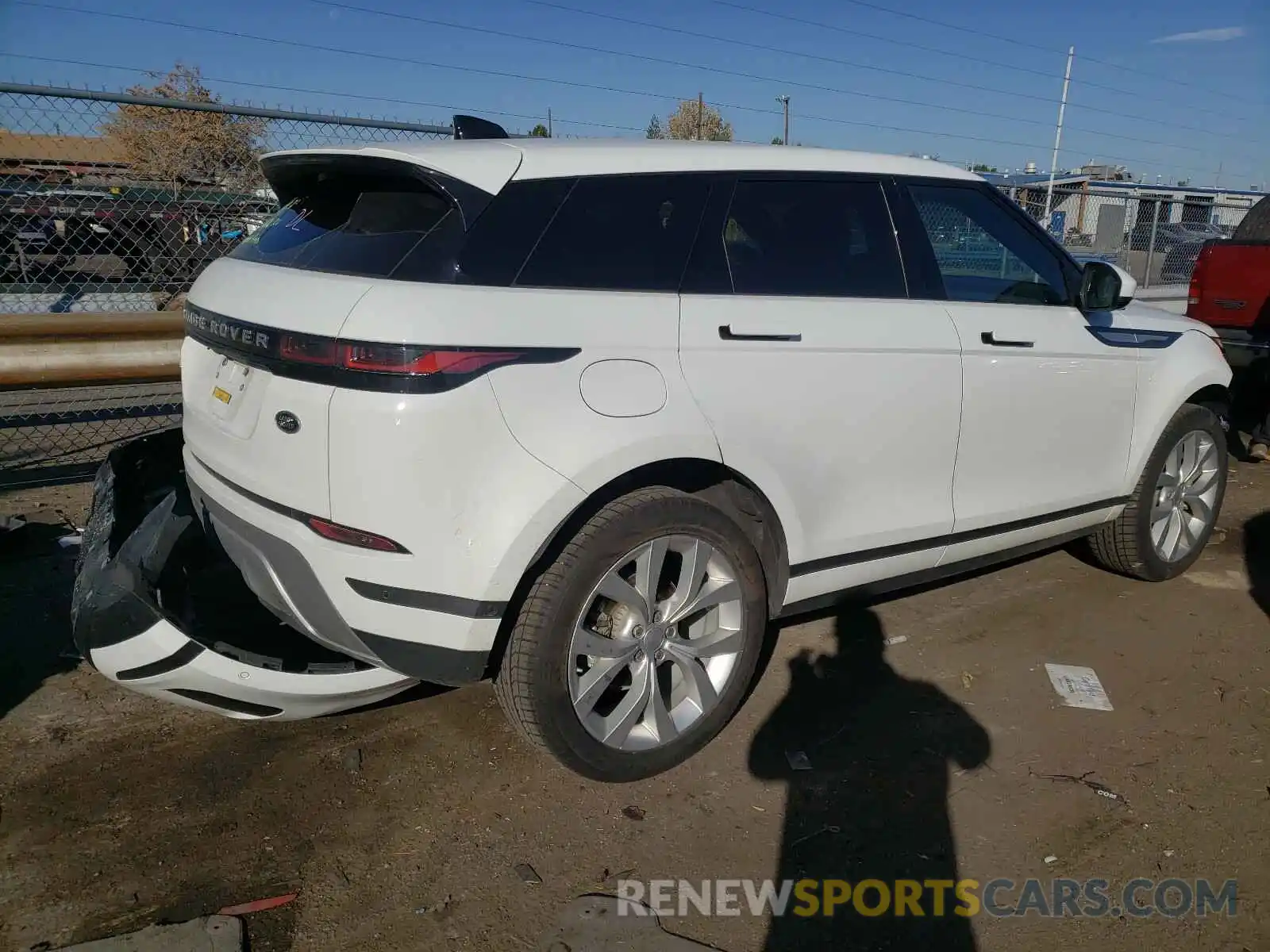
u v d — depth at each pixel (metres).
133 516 3.57
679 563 3.08
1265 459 7.12
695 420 2.84
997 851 2.78
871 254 3.40
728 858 2.72
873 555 3.46
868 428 3.27
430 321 2.45
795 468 3.11
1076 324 3.95
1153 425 4.31
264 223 3.33
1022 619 4.29
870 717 3.46
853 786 3.06
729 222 3.08
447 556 2.50
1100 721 3.47
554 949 2.38
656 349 2.79
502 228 2.65
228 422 2.85
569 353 2.63
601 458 2.64
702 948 2.39
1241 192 16.55
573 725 2.79
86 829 2.76
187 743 3.19
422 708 3.46
